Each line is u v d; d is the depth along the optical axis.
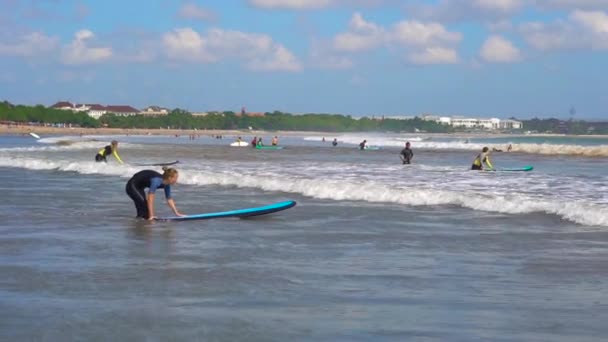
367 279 9.41
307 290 8.70
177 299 8.15
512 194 19.94
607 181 25.06
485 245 12.29
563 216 15.86
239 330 6.87
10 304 7.80
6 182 25.73
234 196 20.81
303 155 56.31
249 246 12.12
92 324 7.00
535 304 8.03
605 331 6.92
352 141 126.31
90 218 15.83
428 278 9.49
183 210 17.53
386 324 7.14
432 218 15.89
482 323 7.20
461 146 94.12
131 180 15.86
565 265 10.45
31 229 14.07
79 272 9.70
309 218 15.95
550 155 63.28
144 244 12.27
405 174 28.77
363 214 16.59
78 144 75.19
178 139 139.88
